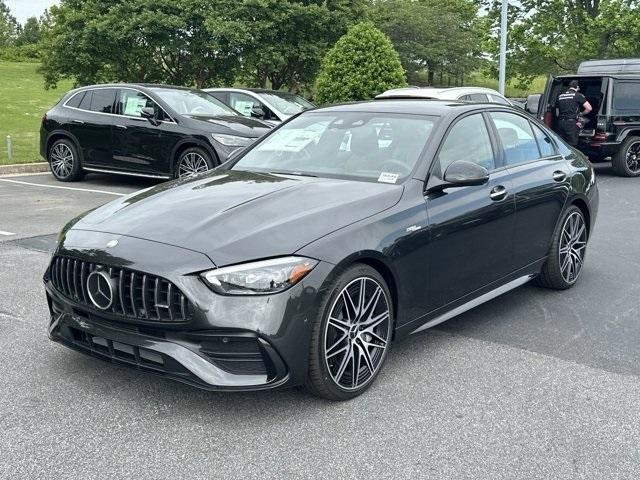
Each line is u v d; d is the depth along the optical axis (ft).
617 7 92.12
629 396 12.44
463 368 13.60
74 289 11.89
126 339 11.21
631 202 34.17
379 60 52.37
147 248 11.27
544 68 103.86
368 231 12.18
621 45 91.45
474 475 9.82
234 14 59.47
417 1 161.17
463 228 14.26
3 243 23.31
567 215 18.49
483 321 16.47
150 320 10.96
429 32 148.46
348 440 10.75
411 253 12.94
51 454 10.25
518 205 16.12
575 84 43.80
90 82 61.67
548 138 18.88
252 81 70.38
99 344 11.71
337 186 13.42
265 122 37.52
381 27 120.67
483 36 106.83
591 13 102.37
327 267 11.28
